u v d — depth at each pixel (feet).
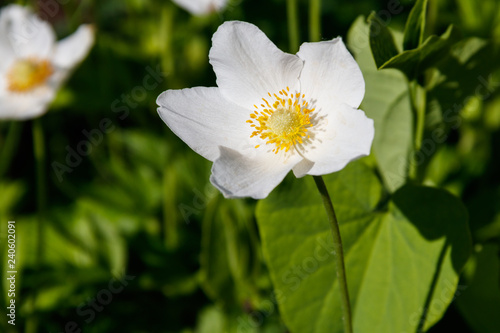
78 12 1.54
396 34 1.18
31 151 1.64
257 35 1.09
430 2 1.28
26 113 1.43
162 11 1.53
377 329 1.19
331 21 1.58
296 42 1.33
